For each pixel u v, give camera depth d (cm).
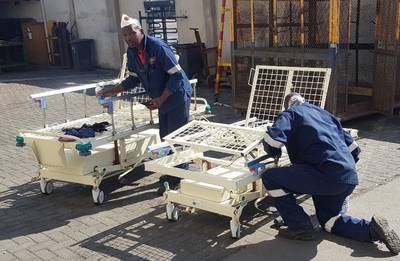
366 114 748
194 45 1123
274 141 363
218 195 400
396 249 350
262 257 364
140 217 451
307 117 373
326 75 487
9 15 1931
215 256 370
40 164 516
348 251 365
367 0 860
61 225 445
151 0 1379
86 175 483
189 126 471
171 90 472
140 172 576
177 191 430
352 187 371
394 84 723
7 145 732
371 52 816
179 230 420
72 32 1642
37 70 1656
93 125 514
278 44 805
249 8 781
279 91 568
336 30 655
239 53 804
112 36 1506
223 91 1073
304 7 763
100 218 455
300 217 380
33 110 988
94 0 1530
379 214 423
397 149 599
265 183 384
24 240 418
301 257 361
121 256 379
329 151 362
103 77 1397
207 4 1155
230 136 440
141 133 570
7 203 505
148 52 472
